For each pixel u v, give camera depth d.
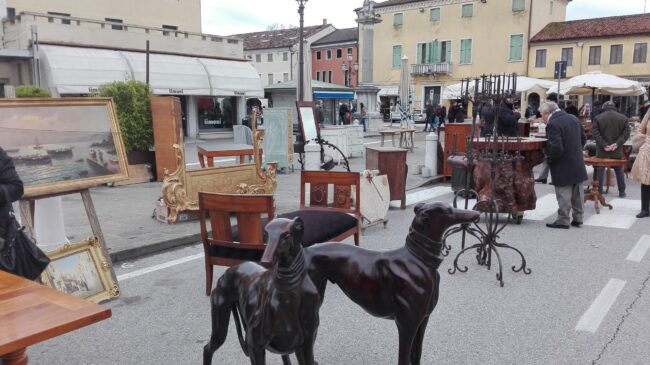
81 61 20.81
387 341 3.89
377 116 24.72
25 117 4.38
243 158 10.99
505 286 5.06
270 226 2.32
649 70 36.94
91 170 4.73
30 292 2.45
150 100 11.39
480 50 44.06
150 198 9.30
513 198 7.39
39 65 20.56
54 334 2.06
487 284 5.12
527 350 3.73
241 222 4.50
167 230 6.86
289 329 2.39
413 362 3.14
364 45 24.38
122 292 4.92
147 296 4.82
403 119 21.52
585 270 5.52
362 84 24.64
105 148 4.86
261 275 2.58
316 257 3.01
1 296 2.40
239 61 27.19
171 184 7.18
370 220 7.10
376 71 50.44
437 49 46.25
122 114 11.23
